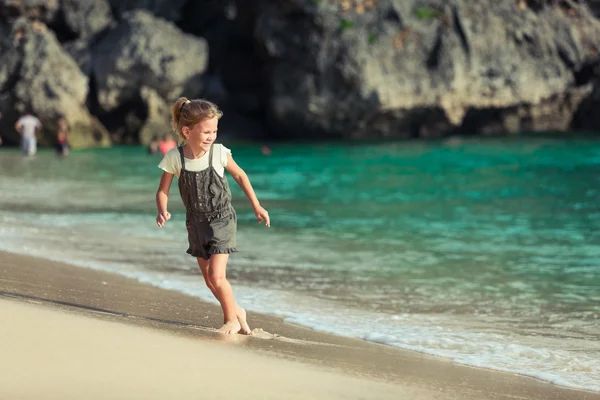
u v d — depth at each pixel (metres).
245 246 13.14
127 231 14.20
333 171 27.75
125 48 40.03
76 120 39.09
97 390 4.43
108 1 43.00
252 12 43.31
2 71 39.09
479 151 34.97
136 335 5.70
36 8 40.94
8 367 4.67
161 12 44.22
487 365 6.66
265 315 8.38
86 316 6.33
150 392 4.48
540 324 8.46
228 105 45.22
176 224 15.09
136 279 9.91
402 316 8.65
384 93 40.69
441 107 42.00
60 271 10.05
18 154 35.03
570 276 11.05
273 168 28.81
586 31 44.94
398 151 35.59
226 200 6.84
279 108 42.19
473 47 42.41
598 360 7.04
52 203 18.14
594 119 45.47
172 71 40.38
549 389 5.96
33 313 5.97
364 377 5.55
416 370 6.16
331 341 7.20
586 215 17.39
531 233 14.91
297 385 4.96
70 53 41.06
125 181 23.55
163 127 41.25
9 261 10.59
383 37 41.19
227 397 4.53
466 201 19.88
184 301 8.61
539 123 45.34
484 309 9.11
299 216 16.98
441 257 12.41
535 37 43.81
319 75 41.03
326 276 10.81
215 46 45.75
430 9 42.09
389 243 13.66
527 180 24.69
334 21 40.66
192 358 5.28
